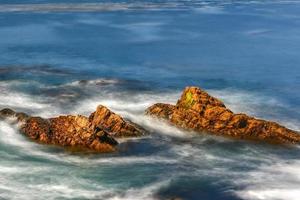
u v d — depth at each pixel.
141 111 50.56
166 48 88.50
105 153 39.81
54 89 57.97
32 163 37.53
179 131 44.88
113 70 71.12
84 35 98.12
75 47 86.38
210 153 41.00
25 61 74.25
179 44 92.44
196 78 68.50
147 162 38.69
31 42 89.50
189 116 45.72
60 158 38.66
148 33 102.50
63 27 106.44
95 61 76.50
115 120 43.47
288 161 39.97
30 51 81.69
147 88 61.19
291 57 83.06
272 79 69.06
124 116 48.41
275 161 39.91
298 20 123.31
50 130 41.84
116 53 82.94
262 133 43.94
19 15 120.75
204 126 44.88
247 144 42.75
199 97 46.41
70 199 32.31
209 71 73.00
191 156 40.25
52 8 133.12
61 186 34.12
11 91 56.28
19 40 91.06
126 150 40.59
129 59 79.00
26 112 49.03
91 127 40.94
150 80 65.88
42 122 42.72
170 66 75.31
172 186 34.97
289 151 41.78
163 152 40.69
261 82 67.25
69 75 65.88
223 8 143.88
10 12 125.00
